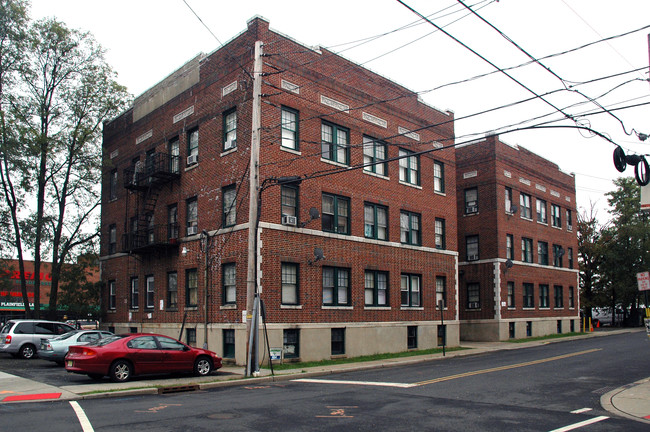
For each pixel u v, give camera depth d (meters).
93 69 34.16
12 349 26.44
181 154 27.95
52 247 34.19
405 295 29.50
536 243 42.62
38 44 32.62
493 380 17.86
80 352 17.42
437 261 31.59
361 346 26.42
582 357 25.38
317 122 25.64
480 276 38.69
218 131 25.52
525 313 40.50
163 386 16.27
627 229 55.16
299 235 24.25
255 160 20.22
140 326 30.02
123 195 33.09
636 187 58.00
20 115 31.61
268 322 22.58
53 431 10.33
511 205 39.94
